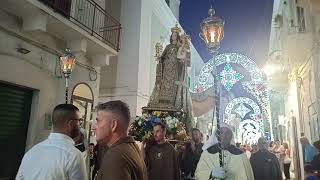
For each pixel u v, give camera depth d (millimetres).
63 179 2441
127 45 14320
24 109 7562
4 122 6969
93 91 10109
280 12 15117
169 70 9125
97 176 2027
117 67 14266
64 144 2592
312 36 8695
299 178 13000
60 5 8406
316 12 5105
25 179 2496
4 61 6656
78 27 8234
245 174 4094
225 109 20203
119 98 13906
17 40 7070
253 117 20812
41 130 7750
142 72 14367
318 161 5367
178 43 9383
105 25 11875
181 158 6266
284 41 13922
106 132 2182
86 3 9852
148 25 15430
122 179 1916
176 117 8227
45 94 7895
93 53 9984
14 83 6941
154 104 8750
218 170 3904
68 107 2797
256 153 6695
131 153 2094
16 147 7289
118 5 14883
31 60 7445
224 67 16547
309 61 9398
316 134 9070
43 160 2482
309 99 9938
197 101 9438
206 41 4488
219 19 4426
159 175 4965
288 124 16125
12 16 7008
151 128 6930
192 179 6035
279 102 20641
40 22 7090
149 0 15688
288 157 12930
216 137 4473
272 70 14953
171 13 19016
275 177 6461
